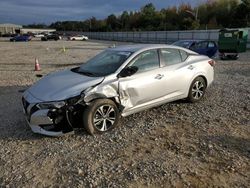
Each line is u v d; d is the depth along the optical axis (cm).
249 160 402
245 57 2038
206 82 697
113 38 8719
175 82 606
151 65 573
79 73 558
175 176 365
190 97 663
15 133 509
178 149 440
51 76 567
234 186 342
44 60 1867
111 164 398
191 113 611
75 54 2419
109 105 500
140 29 9375
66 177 368
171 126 537
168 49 618
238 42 1752
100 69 550
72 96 465
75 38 7231
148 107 571
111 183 352
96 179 361
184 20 7012
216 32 4266
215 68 1356
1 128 534
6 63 1692
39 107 461
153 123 552
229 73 1187
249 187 340
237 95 767
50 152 435
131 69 520
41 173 378
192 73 645
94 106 482
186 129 521
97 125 497
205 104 677
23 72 1280
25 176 371
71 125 471
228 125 540
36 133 505
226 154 421
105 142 468
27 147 454
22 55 2309
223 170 377
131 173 373
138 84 536
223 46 1802
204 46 1755
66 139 481
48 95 472
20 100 736
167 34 5791
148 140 474
